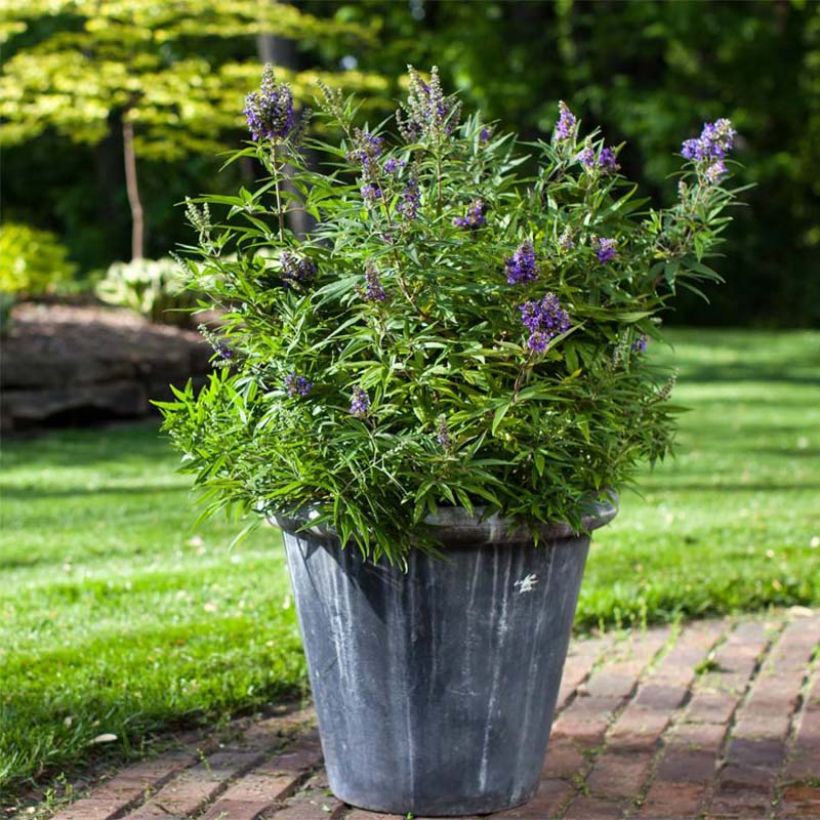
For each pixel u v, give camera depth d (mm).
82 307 14734
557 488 3264
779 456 10086
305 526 3180
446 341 3162
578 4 24891
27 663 4605
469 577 3311
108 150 26641
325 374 3314
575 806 3586
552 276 3312
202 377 12852
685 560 6289
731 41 25094
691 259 3512
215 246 3410
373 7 24422
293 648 4863
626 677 4707
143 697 4250
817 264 29125
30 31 22281
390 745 3453
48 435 11133
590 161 3453
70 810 3473
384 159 3369
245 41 21484
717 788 3713
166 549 6742
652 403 3492
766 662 4910
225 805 3559
